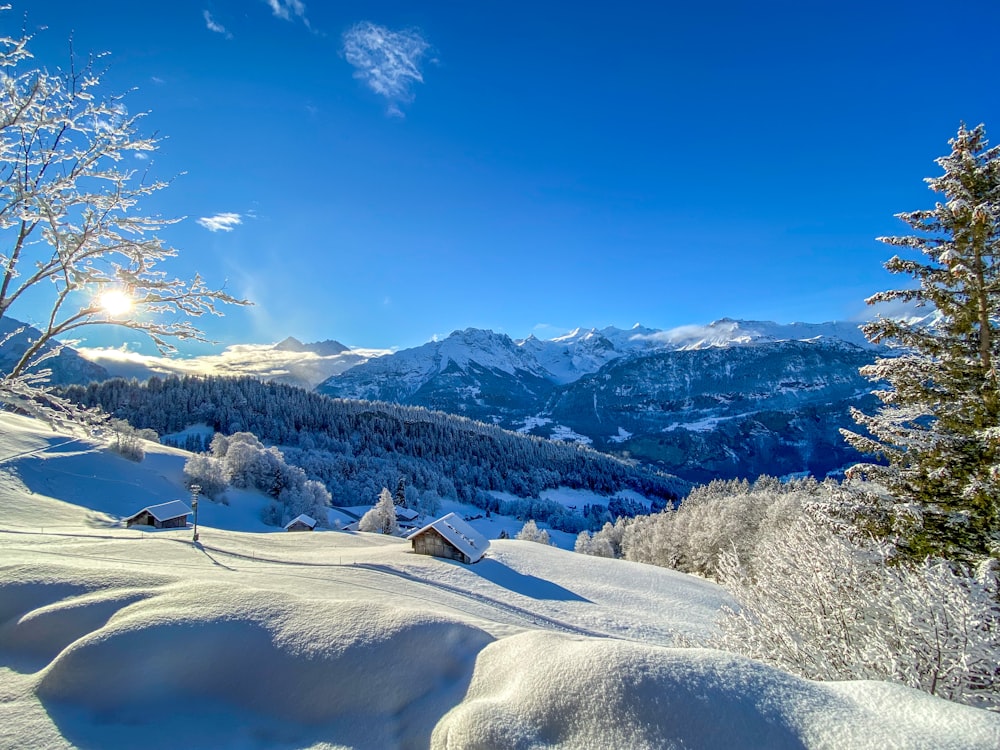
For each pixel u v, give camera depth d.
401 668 5.23
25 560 8.02
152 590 6.79
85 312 5.39
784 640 7.94
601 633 25.42
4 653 5.78
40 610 6.21
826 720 3.86
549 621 25.88
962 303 9.52
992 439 8.23
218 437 99.88
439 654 5.41
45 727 4.51
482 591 29.53
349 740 4.58
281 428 140.12
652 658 4.46
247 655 5.43
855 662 6.96
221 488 72.50
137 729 4.61
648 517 81.56
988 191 9.33
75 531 32.28
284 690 5.10
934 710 3.87
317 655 5.36
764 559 10.70
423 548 38.44
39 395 5.23
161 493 63.53
